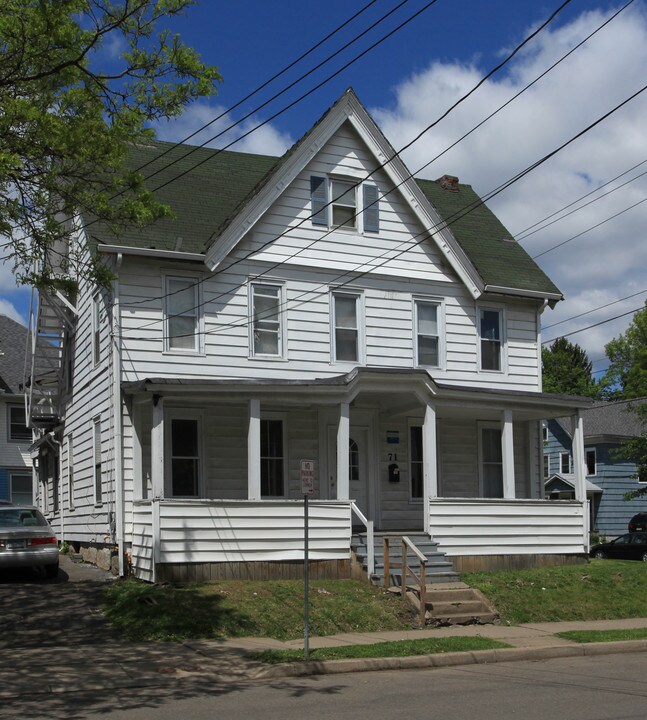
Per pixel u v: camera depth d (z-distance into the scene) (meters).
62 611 15.43
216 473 20.52
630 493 41.09
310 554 18.09
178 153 24.08
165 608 14.89
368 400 22.38
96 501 21.23
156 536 16.91
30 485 39.66
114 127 14.05
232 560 17.44
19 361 41.31
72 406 24.92
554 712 9.19
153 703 9.77
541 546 20.80
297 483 21.47
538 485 24.41
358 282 22.25
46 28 12.84
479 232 26.42
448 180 28.31
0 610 15.52
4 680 10.92
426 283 23.11
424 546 19.08
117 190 15.40
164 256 19.69
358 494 22.39
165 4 13.12
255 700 9.94
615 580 19.25
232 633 14.18
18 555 18.23
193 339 20.31
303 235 21.67
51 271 15.63
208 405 20.59
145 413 20.05
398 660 12.28
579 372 71.62
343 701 9.87
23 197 14.38
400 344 22.58
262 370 20.89
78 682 10.84
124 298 19.67
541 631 15.24
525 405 21.45
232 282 20.83
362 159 22.55
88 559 21.75
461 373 23.28
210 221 21.58
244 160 25.23
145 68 13.70
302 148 21.38
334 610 15.62
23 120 13.61
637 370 50.62
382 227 22.67
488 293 23.41
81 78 13.83
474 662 12.82
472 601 16.41
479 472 23.81
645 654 13.78
